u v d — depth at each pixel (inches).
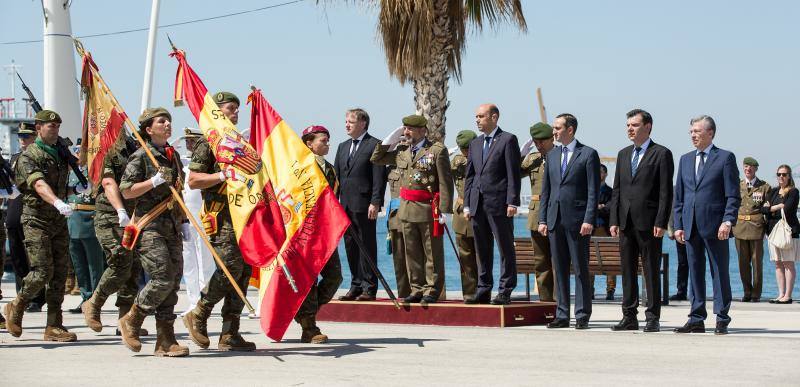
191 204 482.9
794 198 627.5
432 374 306.0
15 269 564.4
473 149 462.0
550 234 444.5
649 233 423.5
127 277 406.0
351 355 351.6
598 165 437.1
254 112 399.9
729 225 408.8
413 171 462.9
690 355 348.8
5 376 303.3
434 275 462.6
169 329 350.0
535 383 288.0
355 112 482.6
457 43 655.1
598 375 303.6
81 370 315.6
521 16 650.2
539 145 525.0
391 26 639.1
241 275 370.0
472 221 461.4
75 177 524.4
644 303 579.8
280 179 385.1
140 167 344.2
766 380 293.3
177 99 370.0
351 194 481.4
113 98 382.9
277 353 358.0
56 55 717.9
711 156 416.5
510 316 446.9
